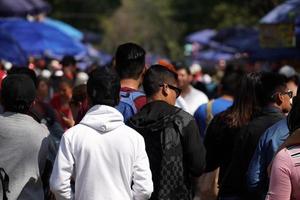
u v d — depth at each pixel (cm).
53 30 3152
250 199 1176
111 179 1044
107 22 13100
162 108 1167
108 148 1045
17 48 2761
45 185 1178
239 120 1333
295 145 922
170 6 13262
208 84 3709
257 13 5069
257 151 1134
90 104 1081
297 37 2934
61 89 2041
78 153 1042
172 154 1144
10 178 1111
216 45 6844
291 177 912
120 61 1273
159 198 1138
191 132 1155
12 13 2830
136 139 1059
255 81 1320
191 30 11206
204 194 1520
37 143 1125
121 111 1230
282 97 1239
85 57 5406
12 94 1130
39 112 1419
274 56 3212
